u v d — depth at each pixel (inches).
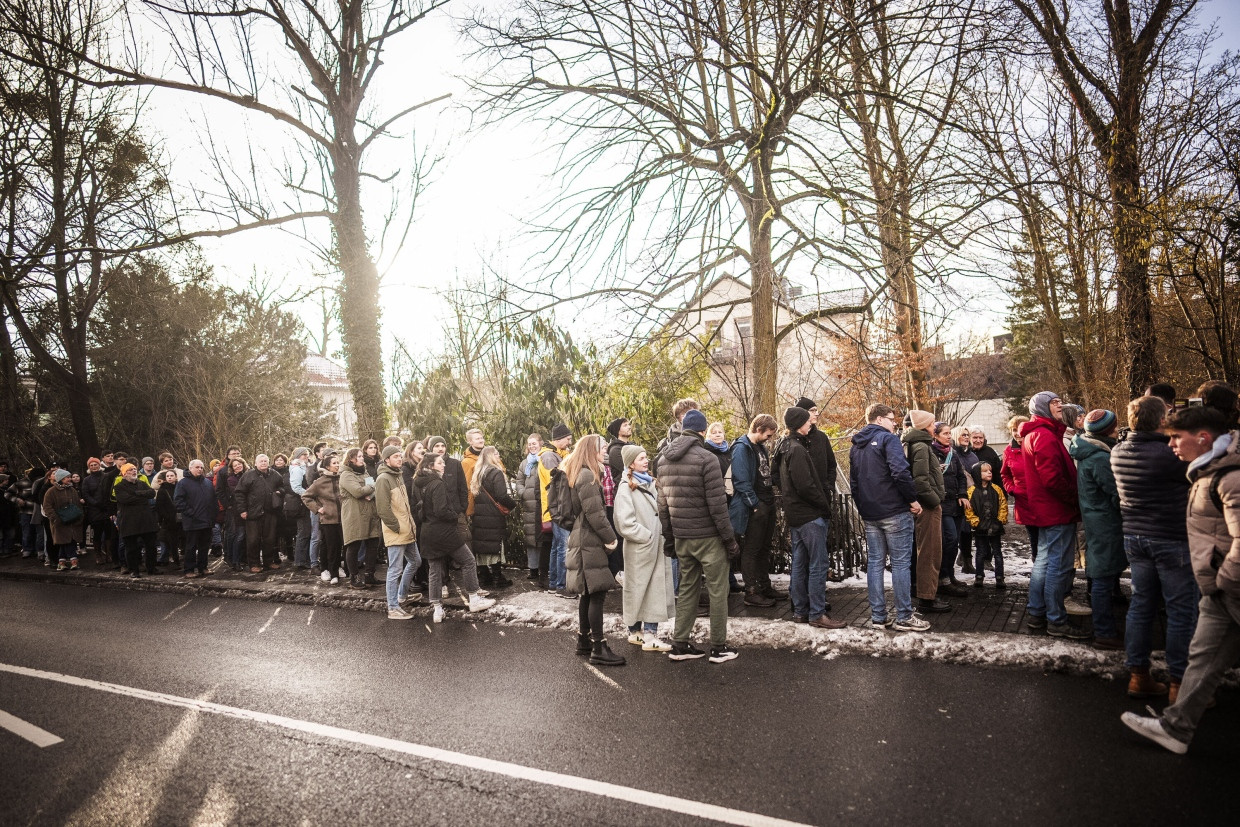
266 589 358.9
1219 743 151.3
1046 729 161.0
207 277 738.8
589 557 224.2
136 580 407.5
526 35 394.9
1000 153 380.2
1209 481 141.5
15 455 692.7
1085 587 283.1
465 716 186.5
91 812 143.7
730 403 537.0
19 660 254.7
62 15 596.7
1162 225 323.9
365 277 494.0
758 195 372.8
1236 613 137.5
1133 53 353.1
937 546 255.3
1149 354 349.4
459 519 318.7
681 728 172.1
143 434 750.5
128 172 664.4
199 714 195.2
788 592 301.1
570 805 138.3
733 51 334.3
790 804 134.7
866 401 515.8
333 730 180.7
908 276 355.9
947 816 128.1
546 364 410.3
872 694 187.3
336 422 952.3
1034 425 220.4
